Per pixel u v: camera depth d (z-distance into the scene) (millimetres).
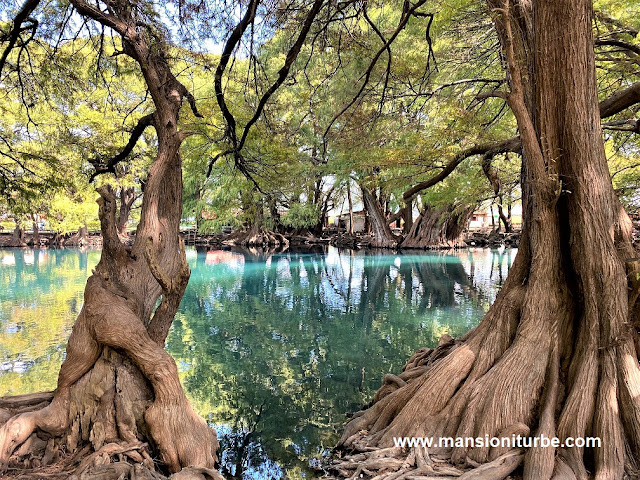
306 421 6211
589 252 4562
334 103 12766
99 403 4637
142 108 15336
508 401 4375
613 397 4133
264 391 7328
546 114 4727
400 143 12094
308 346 9883
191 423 4684
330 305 14312
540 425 4145
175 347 9883
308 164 15516
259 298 15633
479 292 15820
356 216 51438
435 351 6250
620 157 11703
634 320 4609
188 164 16141
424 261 26125
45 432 4480
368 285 18047
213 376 8070
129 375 4746
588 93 4609
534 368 4523
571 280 4895
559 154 4738
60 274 20297
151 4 5988
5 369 7820
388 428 4992
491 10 4867
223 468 5004
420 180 14094
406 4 7266
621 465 3873
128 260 5371
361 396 7070
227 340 10430
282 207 39062
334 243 39719
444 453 4504
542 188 4723
